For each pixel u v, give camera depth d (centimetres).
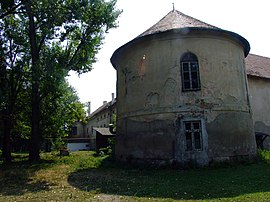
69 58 1900
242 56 1482
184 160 1209
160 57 1341
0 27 1852
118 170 1277
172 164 1220
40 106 2091
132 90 1428
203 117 1244
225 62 1348
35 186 953
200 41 1320
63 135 2492
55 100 2159
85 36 1841
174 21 1456
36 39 1897
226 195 717
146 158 1296
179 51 1317
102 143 3388
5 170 1359
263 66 2392
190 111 1253
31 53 1805
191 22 1420
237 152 1267
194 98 1265
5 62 1809
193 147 1221
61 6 1606
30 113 2144
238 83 1380
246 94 1430
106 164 1498
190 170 1152
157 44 1357
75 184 966
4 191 877
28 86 2033
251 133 1383
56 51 1883
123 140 1462
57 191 854
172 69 1307
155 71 1341
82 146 4250
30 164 1585
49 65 1633
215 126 1250
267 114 2136
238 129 1303
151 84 1344
